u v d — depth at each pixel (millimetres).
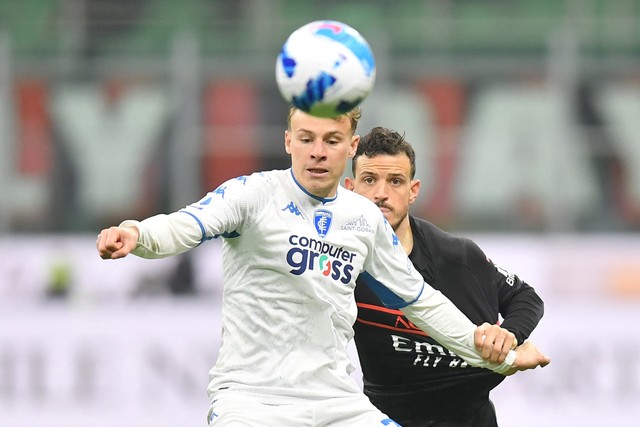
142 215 47219
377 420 18531
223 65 46969
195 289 44031
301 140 17969
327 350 18328
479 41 53156
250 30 57031
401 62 47062
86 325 43719
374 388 23125
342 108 16734
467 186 47406
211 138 46812
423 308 19703
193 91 46844
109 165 47469
